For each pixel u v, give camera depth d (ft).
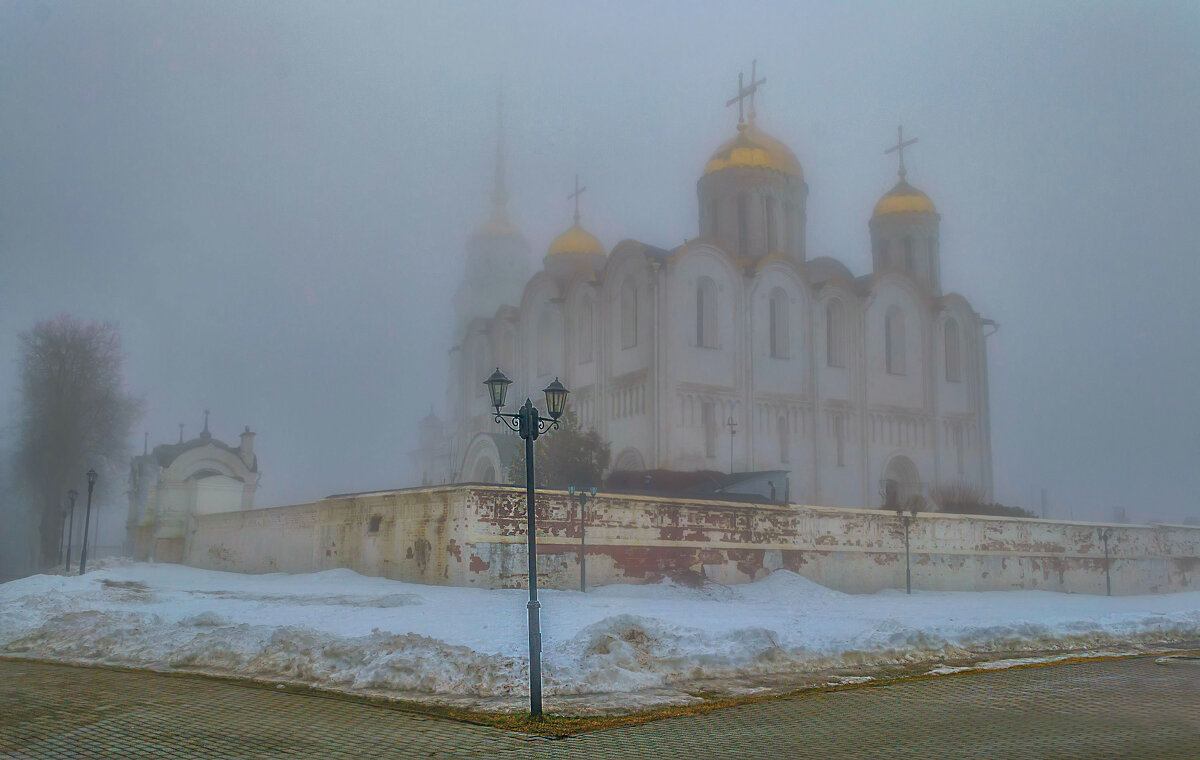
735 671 54.95
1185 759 35.32
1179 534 177.47
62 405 214.28
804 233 213.05
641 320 175.22
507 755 36.55
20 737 39.27
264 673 54.70
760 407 179.93
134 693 48.96
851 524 135.95
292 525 140.87
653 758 35.99
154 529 182.60
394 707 45.60
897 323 205.26
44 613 75.72
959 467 207.72
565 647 56.08
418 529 111.24
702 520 122.21
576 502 112.06
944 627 68.39
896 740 38.78
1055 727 41.29
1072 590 158.20
